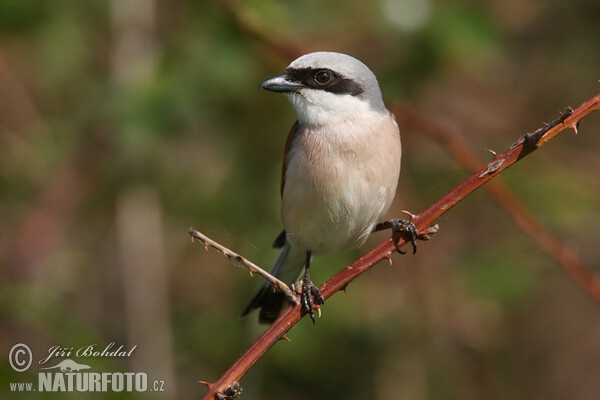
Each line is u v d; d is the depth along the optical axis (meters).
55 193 11.59
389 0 9.89
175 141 11.09
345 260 10.46
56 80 11.74
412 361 11.51
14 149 12.08
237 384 5.34
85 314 12.13
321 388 11.37
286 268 8.56
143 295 11.98
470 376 12.02
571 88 13.12
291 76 7.59
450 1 10.21
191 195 11.37
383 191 7.47
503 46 11.81
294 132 7.81
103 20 11.85
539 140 5.57
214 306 11.92
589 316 12.69
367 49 10.48
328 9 10.34
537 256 11.64
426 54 9.95
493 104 13.15
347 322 10.70
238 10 9.63
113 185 11.55
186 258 12.29
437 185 11.10
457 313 11.28
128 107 10.12
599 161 12.66
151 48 11.72
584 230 11.80
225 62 10.03
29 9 10.63
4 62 12.68
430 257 11.62
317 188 7.38
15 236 11.34
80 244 12.21
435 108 12.72
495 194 7.89
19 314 10.33
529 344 12.61
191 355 11.86
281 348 10.38
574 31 13.05
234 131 10.82
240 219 10.70
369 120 7.44
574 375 12.45
